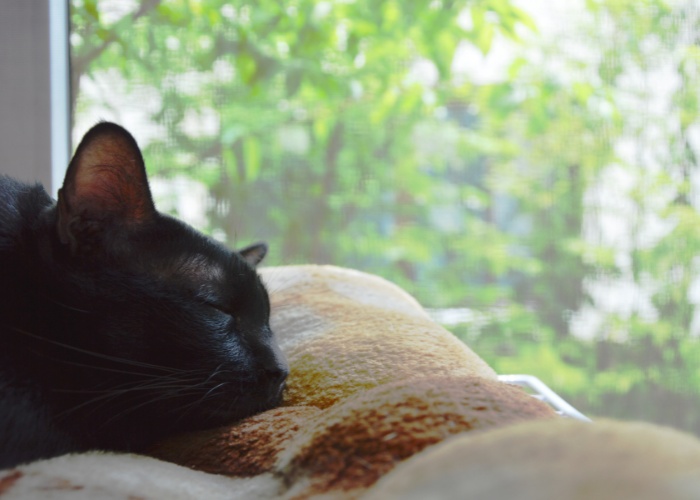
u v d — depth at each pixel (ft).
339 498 1.30
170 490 1.44
